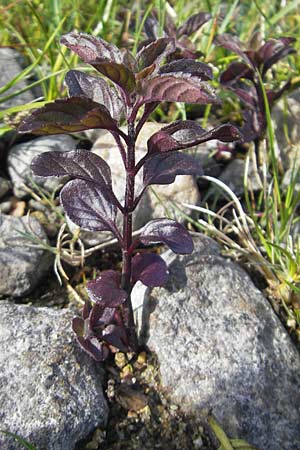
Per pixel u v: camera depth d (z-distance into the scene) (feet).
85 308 1.09
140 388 1.10
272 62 1.45
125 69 0.84
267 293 1.28
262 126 1.49
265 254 1.34
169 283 1.19
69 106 0.85
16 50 1.70
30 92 1.57
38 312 1.14
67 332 1.11
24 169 1.41
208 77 0.96
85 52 0.95
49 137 1.47
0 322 1.10
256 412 1.04
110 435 1.04
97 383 1.07
